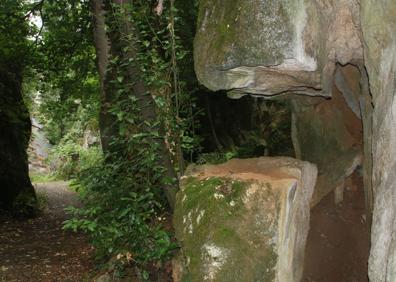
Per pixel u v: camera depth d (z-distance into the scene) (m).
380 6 3.00
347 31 3.75
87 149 22.81
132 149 4.97
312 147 5.57
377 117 3.17
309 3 3.19
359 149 5.24
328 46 3.73
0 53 11.31
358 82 4.87
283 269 3.57
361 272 4.66
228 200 3.52
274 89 4.06
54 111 14.11
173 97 5.16
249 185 3.53
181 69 8.12
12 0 9.59
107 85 7.40
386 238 2.73
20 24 10.78
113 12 5.39
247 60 3.29
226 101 10.12
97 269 5.94
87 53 11.37
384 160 2.94
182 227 3.65
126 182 4.96
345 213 5.21
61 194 16.47
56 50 11.29
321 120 5.48
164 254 4.30
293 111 5.75
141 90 4.98
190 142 5.05
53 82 12.34
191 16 8.36
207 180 3.75
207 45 3.59
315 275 4.69
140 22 5.10
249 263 3.40
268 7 3.19
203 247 3.47
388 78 2.96
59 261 7.04
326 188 5.29
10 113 11.84
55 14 10.15
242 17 3.30
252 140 9.31
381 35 3.05
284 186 3.52
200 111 5.26
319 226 5.14
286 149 8.55
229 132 10.07
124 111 4.97
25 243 8.49
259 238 3.44
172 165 5.12
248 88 3.96
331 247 4.94
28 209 11.47
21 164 12.23
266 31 3.20
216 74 3.62
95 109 13.59
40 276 6.32
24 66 12.77
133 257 4.65
